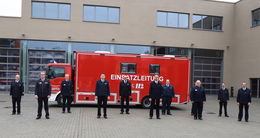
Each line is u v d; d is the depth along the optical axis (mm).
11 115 10938
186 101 14656
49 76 13906
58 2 22297
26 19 21859
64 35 22344
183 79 14688
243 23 24203
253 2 22766
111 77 14039
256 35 22234
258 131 9031
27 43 21938
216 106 17203
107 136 7512
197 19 25188
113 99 14031
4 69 21828
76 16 22531
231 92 25219
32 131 7914
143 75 14328
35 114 11289
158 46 24016
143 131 8383
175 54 24484
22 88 11344
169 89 12539
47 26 22141
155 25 23891
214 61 25703
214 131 8828
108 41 23016
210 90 25453
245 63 23656
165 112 13359
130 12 23438
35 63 22094
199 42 25000
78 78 13805
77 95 13805
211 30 25359
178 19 24656
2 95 20844
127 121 10156
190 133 8359
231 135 8281
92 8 22953
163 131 8500
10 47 21828
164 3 24156
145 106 14391
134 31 23484
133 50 23547
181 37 24547
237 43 25094
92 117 10875
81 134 7652
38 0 22062
